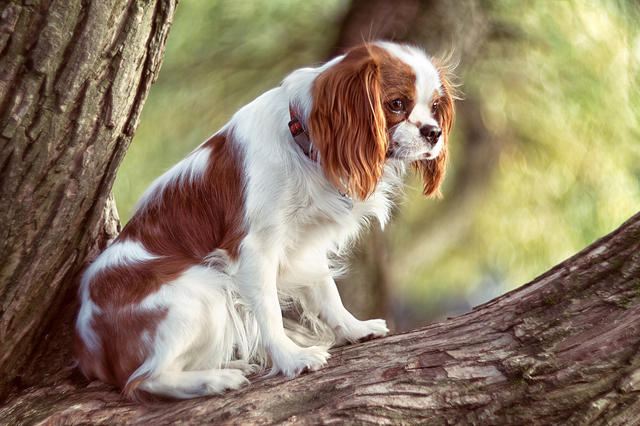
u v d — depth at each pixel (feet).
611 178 19.74
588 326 7.00
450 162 21.62
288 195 8.97
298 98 9.23
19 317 8.81
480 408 6.84
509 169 21.68
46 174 7.63
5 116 7.03
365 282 19.75
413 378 7.21
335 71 9.12
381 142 8.91
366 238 19.86
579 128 19.74
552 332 7.13
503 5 18.74
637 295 6.97
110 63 7.34
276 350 8.51
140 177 18.34
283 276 9.94
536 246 21.93
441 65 10.59
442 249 24.06
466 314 8.39
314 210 9.28
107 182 8.46
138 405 8.36
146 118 18.67
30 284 8.55
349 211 9.61
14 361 9.24
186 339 8.59
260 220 8.89
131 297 8.80
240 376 8.45
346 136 8.94
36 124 7.20
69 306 9.75
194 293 8.76
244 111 9.67
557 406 6.65
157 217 9.61
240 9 18.38
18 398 9.01
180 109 19.01
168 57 18.35
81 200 8.26
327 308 10.09
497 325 7.62
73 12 6.81
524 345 7.18
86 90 7.30
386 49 9.35
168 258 9.20
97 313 9.02
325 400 7.33
